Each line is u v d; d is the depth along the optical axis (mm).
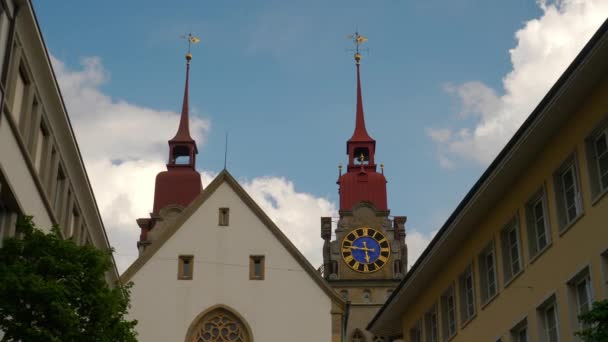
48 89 34438
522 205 33594
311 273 53875
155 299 53344
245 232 54906
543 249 31562
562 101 29156
